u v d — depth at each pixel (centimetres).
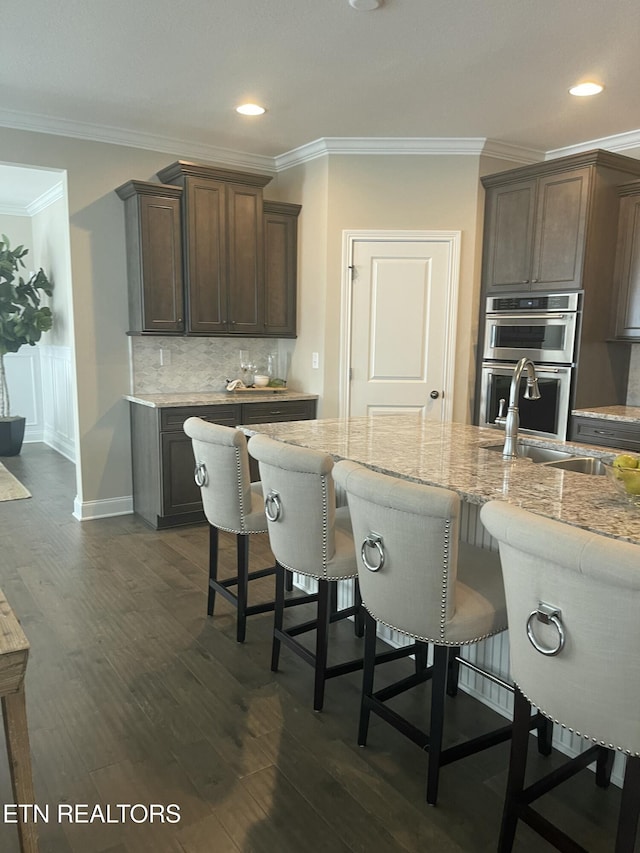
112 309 462
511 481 208
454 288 473
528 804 174
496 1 262
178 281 449
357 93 368
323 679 234
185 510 447
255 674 260
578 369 412
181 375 499
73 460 671
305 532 226
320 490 219
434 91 362
